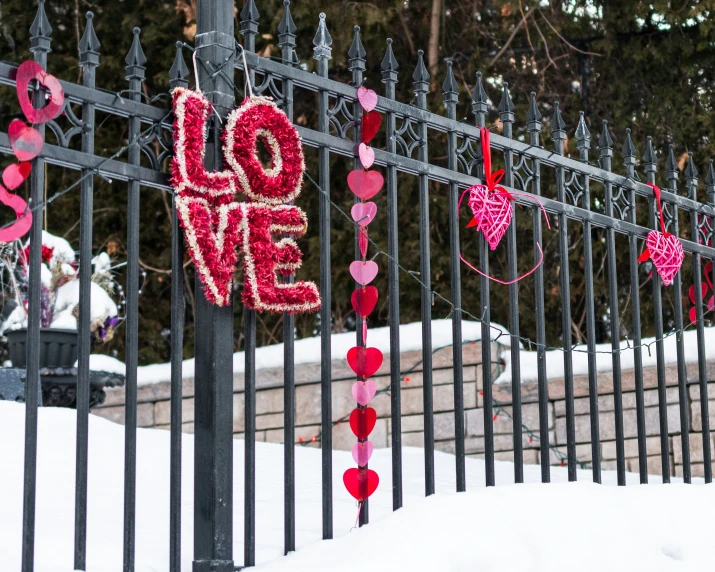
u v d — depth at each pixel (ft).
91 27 8.09
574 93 37.55
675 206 14.05
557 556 8.73
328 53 9.75
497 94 37.40
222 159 8.82
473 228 35.58
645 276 35.40
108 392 26.84
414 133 10.46
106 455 14.90
